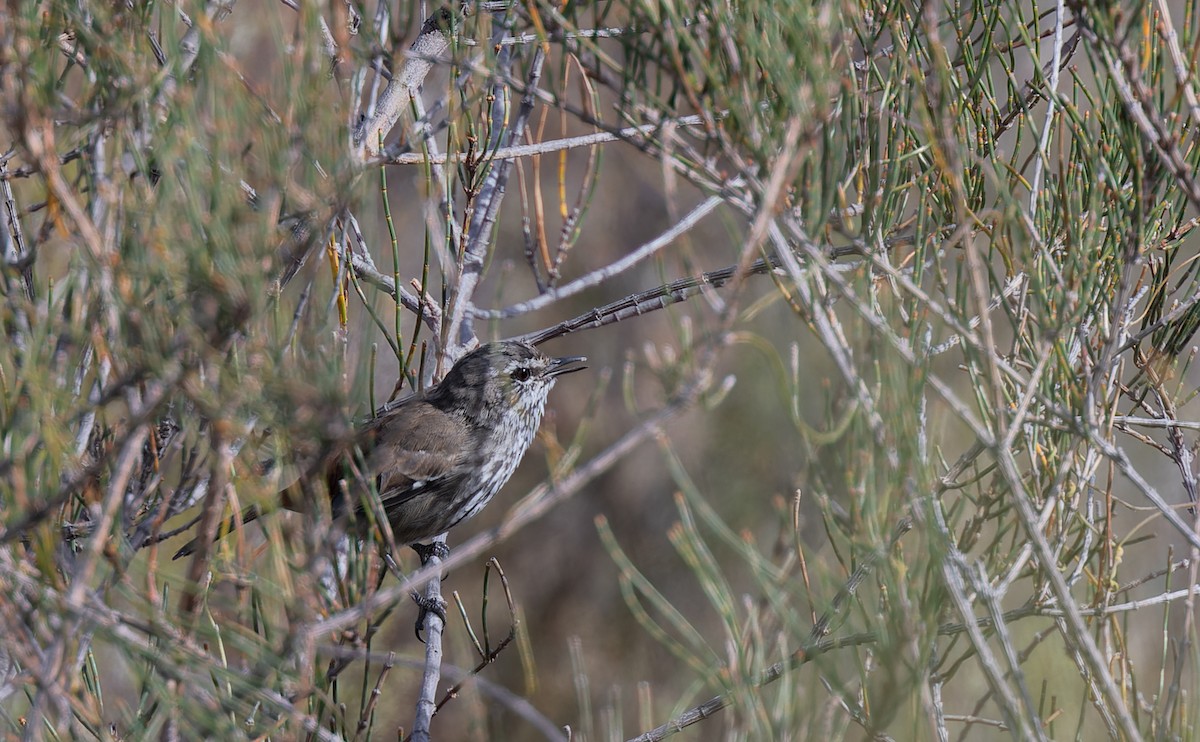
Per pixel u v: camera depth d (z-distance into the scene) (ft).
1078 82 24.45
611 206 97.60
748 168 21.44
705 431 94.17
